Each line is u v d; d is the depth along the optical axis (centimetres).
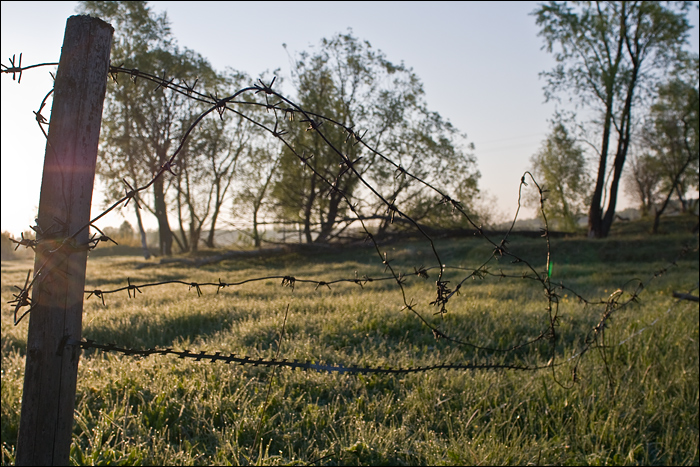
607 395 455
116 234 6012
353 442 375
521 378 489
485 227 3397
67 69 180
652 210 5056
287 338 635
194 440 377
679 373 505
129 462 333
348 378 491
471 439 385
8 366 523
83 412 394
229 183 3875
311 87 3022
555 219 3809
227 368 494
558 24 2875
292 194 3231
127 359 521
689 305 823
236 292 1236
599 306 861
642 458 380
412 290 1219
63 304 180
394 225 3048
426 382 470
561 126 3138
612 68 2895
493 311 830
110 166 2948
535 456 360
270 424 393
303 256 2947
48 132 180
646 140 3562
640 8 2842
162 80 202
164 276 1977
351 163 235
